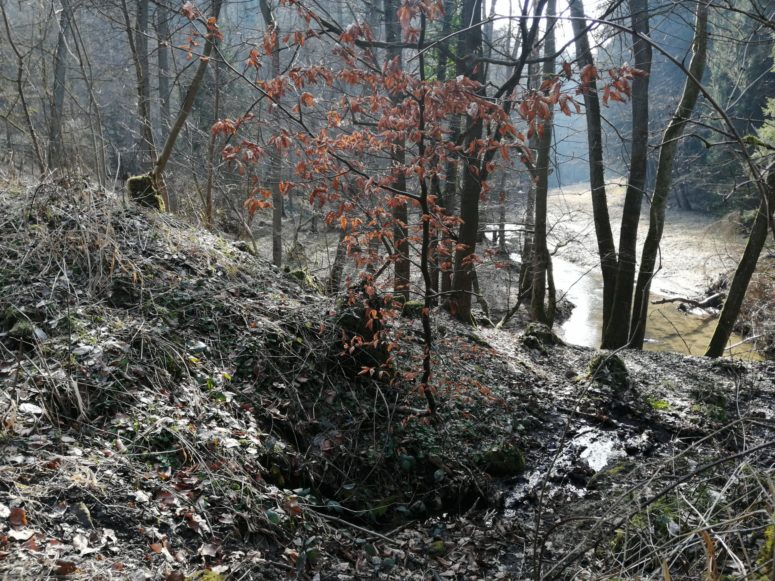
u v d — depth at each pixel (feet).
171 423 15.08
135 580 10.90
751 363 31.76
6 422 13.21
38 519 11.48
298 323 20.77
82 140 34.45
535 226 44.62
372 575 14.03
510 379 26.27
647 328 56.95
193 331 19.11
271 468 15.88
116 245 19.66
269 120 28.30
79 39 31.86
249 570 12.40
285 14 37.29
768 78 75.31
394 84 15.96
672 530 13.17
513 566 15.19
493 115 15.58
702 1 17.95
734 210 82.28
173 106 53.67
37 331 16.19
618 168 69.82
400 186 23.62
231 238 34.81
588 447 22.11
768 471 12.12
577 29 34.22
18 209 20.66
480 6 31.09
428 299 19.06
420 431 19.92
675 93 70.49
